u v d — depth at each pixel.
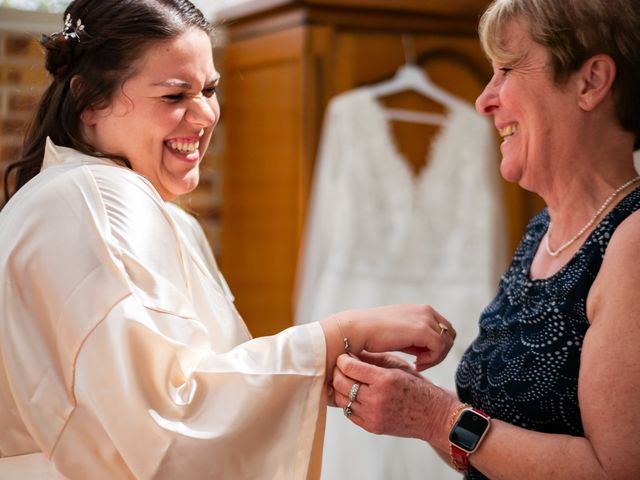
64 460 1.47
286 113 3.61
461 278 3.58
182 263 1.61
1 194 3.37
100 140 1.66
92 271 1.48
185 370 1.50
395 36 3.62
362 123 3.53
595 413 1.38
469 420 1.50
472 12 3.65
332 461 3.27
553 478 1.41
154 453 1.43
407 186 3.55
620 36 1.48
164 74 1.60
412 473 3.29
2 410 1.53
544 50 1.53
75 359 1.46
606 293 1.41
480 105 1.65
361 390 1.55
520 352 1.54
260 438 1.50
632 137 1.56
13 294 1.51
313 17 3.50
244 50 3.81
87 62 1.63
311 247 3.51
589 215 1.55
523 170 1.61
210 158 3.98
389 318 1.65
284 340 1.58
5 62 3.46
